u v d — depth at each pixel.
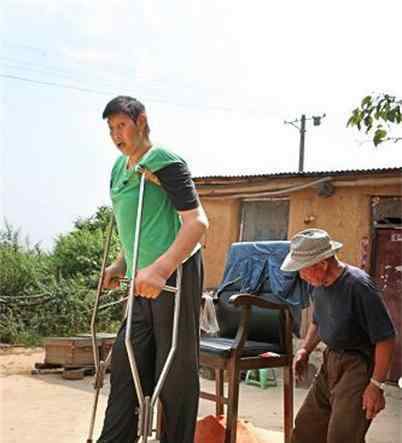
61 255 15.48
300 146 25.98
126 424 2.96
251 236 10.65
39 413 6.49
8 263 13.90
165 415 3.01
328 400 3.81
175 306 2.75
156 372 2.97
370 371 3.57
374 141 5.02
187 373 2.96
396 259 8.80
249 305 4.20
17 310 13.06
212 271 10.81
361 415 3.50
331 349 3.73
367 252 8.98
